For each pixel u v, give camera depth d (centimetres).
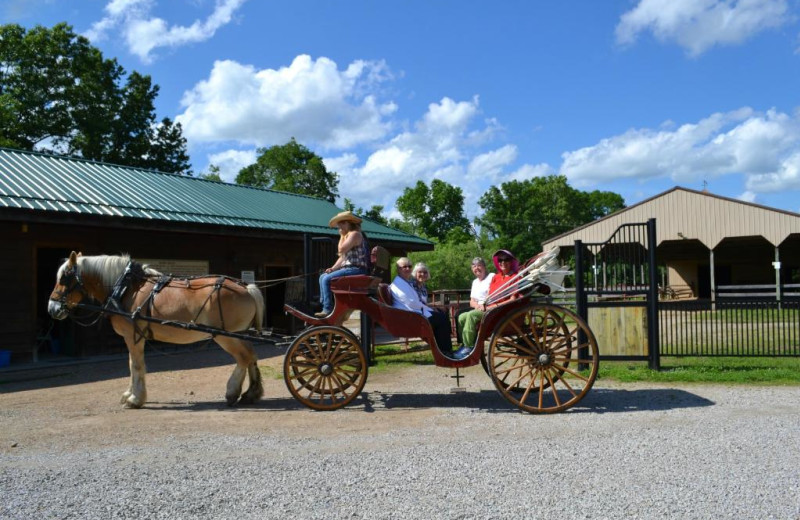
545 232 6838
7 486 447
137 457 522
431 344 720
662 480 439
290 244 1823
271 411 729
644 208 3077
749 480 436
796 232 2744
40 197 1200
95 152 3319
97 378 1030
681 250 3959
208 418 689
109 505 406
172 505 404
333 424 647
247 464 494
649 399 746
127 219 1265
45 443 582
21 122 3069
